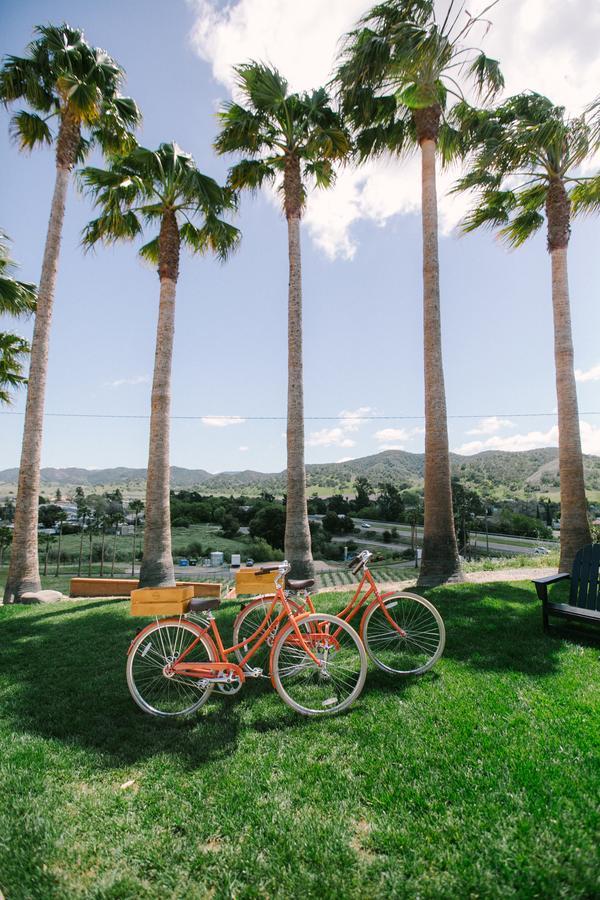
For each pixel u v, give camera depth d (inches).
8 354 647.1
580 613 172.7
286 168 399.2
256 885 71.3
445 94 361.7
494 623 199.5
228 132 402.6
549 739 105.5
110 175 404.8
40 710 134.7
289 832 81.2
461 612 219.0
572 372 350.6
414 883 69.6
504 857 72.9
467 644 174.7
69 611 304.5
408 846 76.6
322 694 136.8
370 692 136.8
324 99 391.5
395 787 92.0
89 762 106.0
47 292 416.8
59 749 111.8
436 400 329.1
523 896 65.8
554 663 153.2
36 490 402.6
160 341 408.5
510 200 402.9
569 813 81.2
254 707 131.6
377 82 318.3
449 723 115.7
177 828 85.0
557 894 65.9
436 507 321.4
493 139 356.2
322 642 138.5
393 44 273.4
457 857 73.5
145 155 392.2
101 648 199.5
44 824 85.3
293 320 379.2
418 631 169.0
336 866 73.8
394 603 157.4
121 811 89.2
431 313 336.5
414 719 119.0
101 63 437.4
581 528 336.8
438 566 315.6
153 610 135.2
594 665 150.2
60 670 170.7
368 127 388.8
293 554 358.6
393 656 161.5
